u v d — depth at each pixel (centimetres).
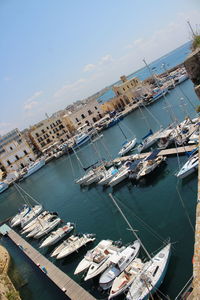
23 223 4856
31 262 3344
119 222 3397
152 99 9831
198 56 2389
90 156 7912
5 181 10675
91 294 2355
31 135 12812
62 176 7550
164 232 2756
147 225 3020
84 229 3659
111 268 2439
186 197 3186
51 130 12825
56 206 5206
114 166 5322
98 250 2747
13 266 3462
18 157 12494
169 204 3238
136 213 3400
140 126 7938
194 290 970
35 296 2717
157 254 2303
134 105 10812
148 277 2064
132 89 11956
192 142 4309
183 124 5128
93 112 12875
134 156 5122
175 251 2372
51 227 4062
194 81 2494
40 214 4866
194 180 3406
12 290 2745
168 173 3938
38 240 3991
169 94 9581
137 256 2481
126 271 2278
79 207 4591
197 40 2972
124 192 4159
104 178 4725
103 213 3888
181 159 4134
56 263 3103
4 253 3684
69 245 3156
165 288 2047
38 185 8150
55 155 10438
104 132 9794
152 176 4062
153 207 3353
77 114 12619
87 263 2692
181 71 11669
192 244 2381
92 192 4931
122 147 6488
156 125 7112
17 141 12506
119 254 2466
